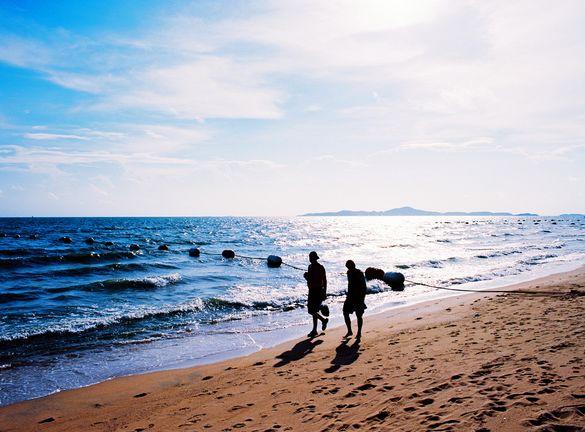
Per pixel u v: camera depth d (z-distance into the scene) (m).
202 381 7.55
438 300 15.59
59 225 113.75
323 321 11.02
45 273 24.48
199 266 29.80
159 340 10.88
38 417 6.29
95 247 43.91
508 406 4.27
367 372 6.61
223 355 9.50
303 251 42.44
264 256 37.25
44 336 11.14
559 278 19.28
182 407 6.17
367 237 70.25
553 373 5.11
